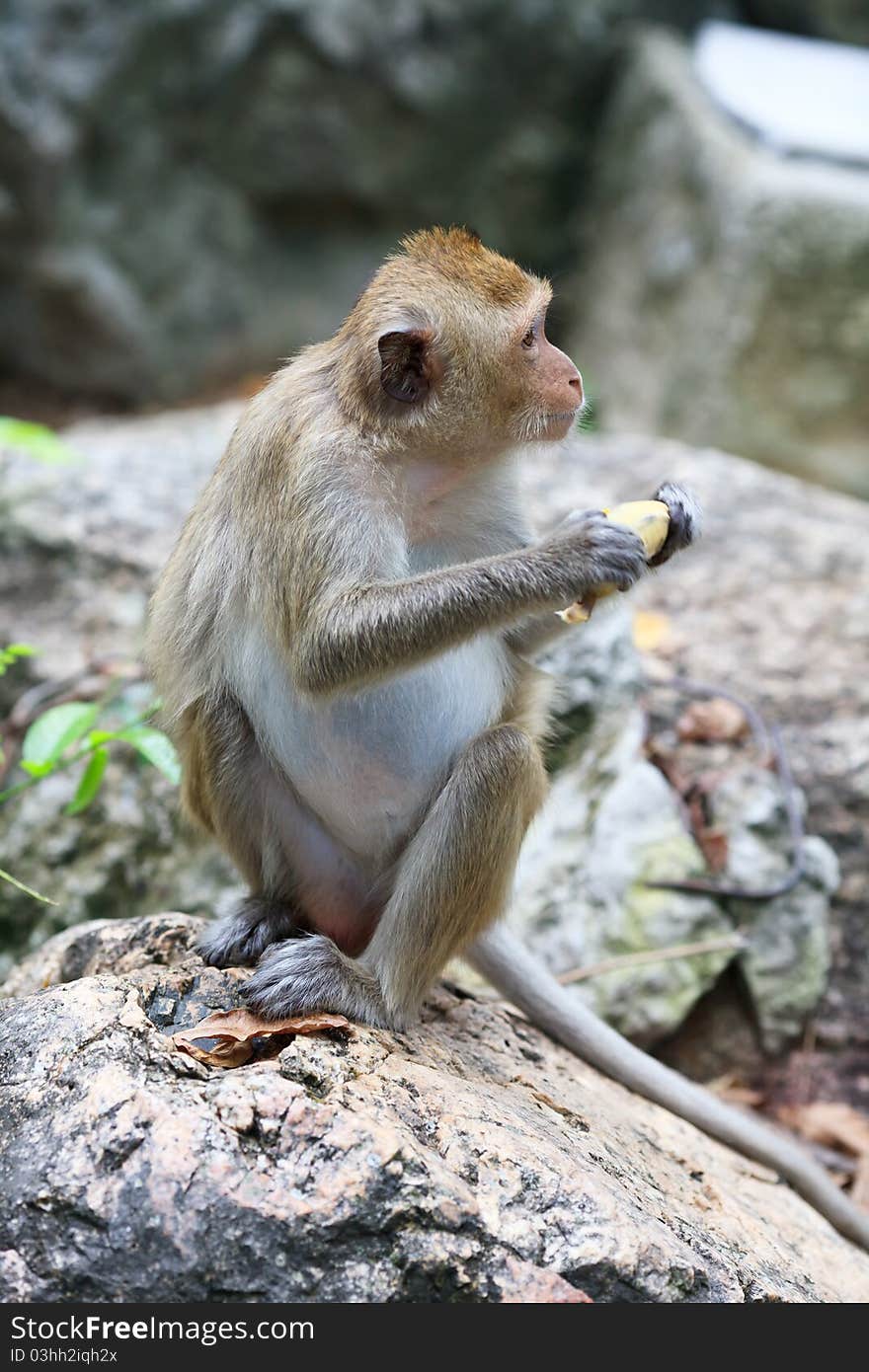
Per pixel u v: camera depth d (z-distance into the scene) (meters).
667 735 7.42
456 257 4.68
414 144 14.51
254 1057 4.11
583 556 4.25
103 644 7.74
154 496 8.70
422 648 4.22
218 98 13.78
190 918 4.98
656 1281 3.58
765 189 12.20
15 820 7.12
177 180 13.96
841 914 6.99
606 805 6.79
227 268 14.44
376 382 4.42
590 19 14.47
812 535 9.07
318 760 4.68
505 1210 3.61
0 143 12.84
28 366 14.26
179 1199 3.43
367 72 14.00
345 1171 3.50
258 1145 3.56
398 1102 3.86
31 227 13.30
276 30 13.66
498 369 4.54
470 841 4.43
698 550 8.91
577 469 9.61
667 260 13.35
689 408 12.72
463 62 14.26
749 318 12.25
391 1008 4.43
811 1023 6.69
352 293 14.94
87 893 6.95
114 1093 3.63
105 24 12.98
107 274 13.77
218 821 4.85
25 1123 3.64
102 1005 3.98
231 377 14.77
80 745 6.71
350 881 4.97
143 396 14.38
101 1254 3.39
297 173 14.31
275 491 4.44
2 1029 3.93
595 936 6.54
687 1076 6.62
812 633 8.20
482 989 5.93
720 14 15.16
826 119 13.30
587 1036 5.20
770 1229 4.51
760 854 6.79
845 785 7.28
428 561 4.84
